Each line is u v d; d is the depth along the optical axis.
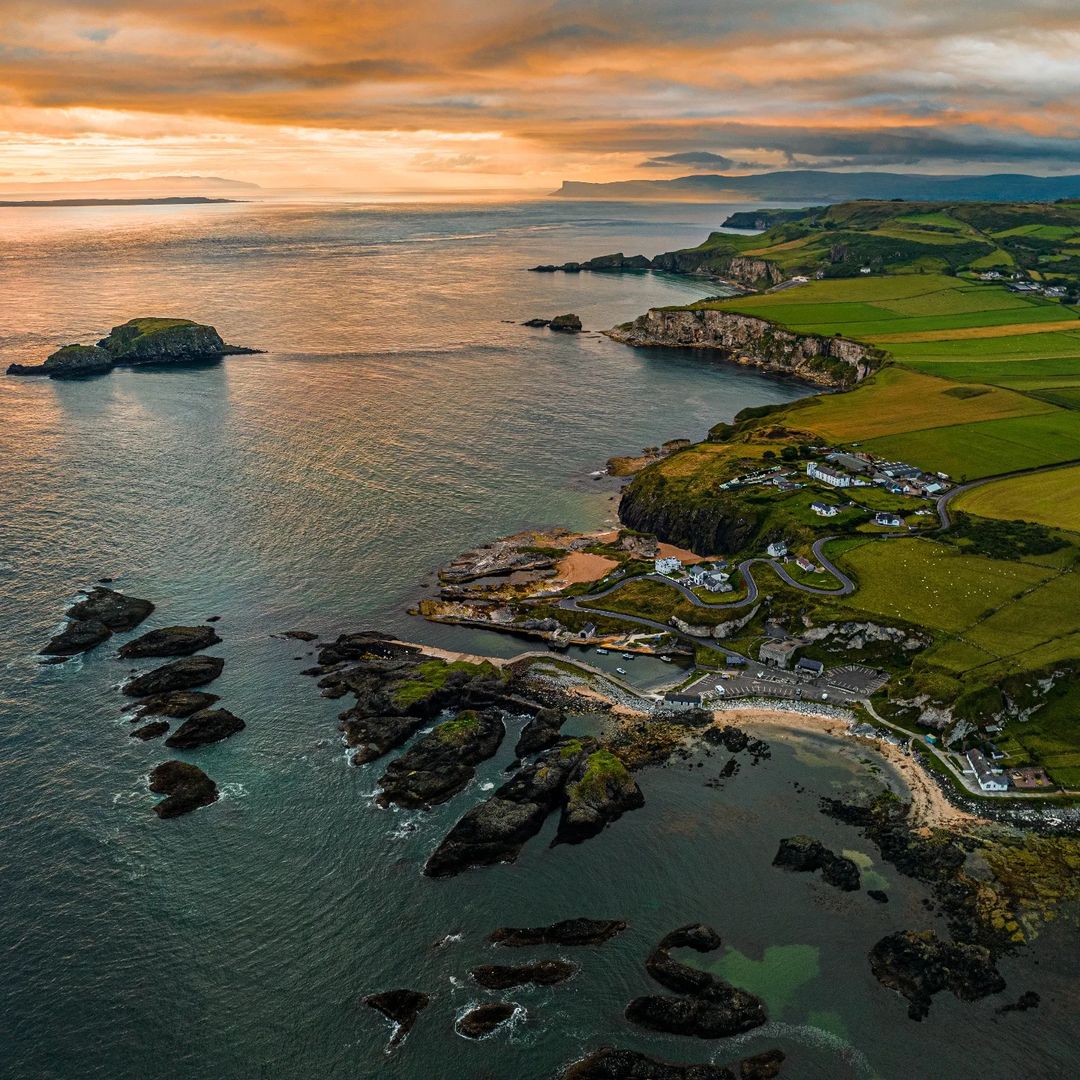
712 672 127.88
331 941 85.81
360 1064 74.75
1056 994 79.50
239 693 123.19
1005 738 110.94
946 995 79.62
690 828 99.44
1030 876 91.50
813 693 122.38
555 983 81.62
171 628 136.50
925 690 115.12
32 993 80.31
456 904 90.12
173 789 103.75
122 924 87.25
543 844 97.75
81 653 131.12
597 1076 73.25
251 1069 74.38
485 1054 75.50
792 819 100.50
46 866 93.69
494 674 126.88
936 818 99.69
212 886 91.69
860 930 86.38
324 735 114.94
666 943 84.94
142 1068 74.31
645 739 113.94
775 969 82.56
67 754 110.31
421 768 107.69
